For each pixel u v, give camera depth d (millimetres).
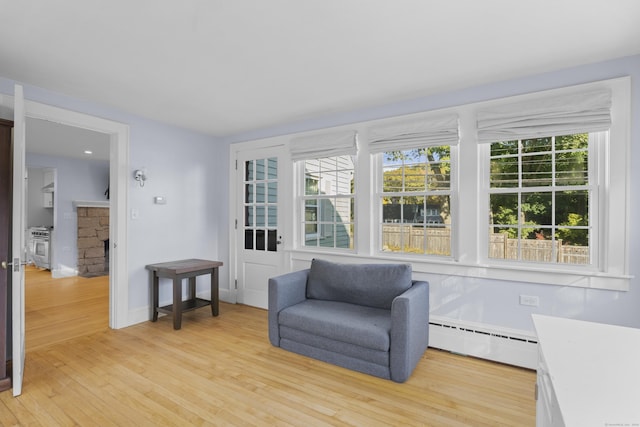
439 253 3145
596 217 2486
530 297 2660
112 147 3582
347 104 3383
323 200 3865
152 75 2699
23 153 2303
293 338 2920
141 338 3273
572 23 1950
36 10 1832
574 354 1043
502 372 2594
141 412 2057
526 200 2750
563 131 2518
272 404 2148
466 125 2941
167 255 4047
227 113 3672
